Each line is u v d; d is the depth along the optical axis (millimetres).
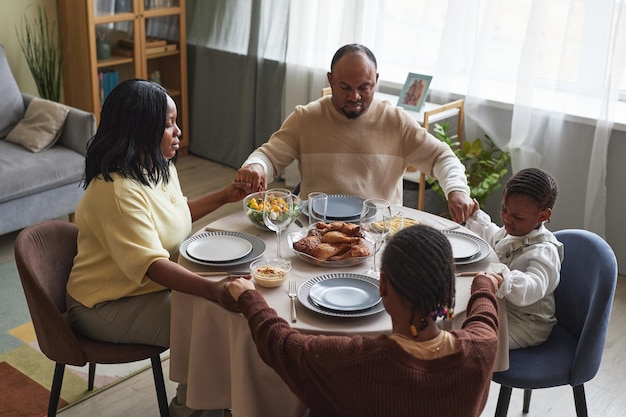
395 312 1507
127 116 2164
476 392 1515
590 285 2223
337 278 2074
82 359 2246
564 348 2256
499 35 3984
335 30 4477
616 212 3785
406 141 2748
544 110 3844
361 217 2375
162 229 2264
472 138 4102
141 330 2270
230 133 5113
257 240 2297
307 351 1572
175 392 2779
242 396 1968
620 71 3506
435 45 4172
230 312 1938
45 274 2312
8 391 2740
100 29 4594
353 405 1524
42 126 3969
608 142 3668
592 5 3539
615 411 2758
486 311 1707
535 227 2264
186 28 5180
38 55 4680
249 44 4746
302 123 2734
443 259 1475
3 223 3711
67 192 3949
